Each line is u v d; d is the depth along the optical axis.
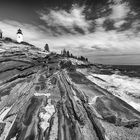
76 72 31.52
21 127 7.71
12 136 7.07
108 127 8.41
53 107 10.26
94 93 14.77
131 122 8.89
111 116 9.35
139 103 13.70
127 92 17.73
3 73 18.19
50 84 16.38
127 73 42.62
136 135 7.87
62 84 17.14
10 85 14.71
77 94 13.67
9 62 24.52
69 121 8.63
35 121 8.26
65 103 11.13
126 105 12.24
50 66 30.55
